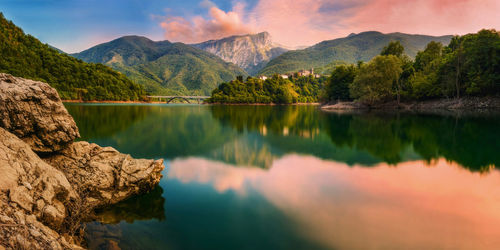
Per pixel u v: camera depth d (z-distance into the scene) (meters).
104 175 10.55
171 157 19.11
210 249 7.11
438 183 12.73
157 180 12.05
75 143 11.99
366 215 9.21
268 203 10.34
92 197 9.55
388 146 23.22
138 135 29.98
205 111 95.06
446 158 18.22
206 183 12.87
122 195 10.34
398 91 84.81
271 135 31.75
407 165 16.42
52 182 7.42
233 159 18.48
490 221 8.64
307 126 41.94
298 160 18.19
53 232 6.11
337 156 19.56
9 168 6.74
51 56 170.75
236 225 8.39
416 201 10.40
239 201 10.48
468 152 19.94
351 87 94.75
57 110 10.72
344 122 47.28
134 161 11.65
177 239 7.61
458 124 36.44
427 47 95.56
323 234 7.80
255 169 15.70
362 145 24.11
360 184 12.69
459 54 68.19
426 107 75.69
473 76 64.31
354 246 7.28
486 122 37.38
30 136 9.83
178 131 34.81
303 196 11.00
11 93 9.26
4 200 5.75
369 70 84.31
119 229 8.16
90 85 168.25
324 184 12.68
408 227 8.26
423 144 23.61
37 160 8.04
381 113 68.00
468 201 10.39
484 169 15.16
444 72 73.06
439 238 7.64
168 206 9.97
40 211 6.36
